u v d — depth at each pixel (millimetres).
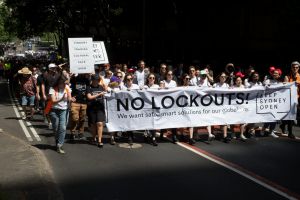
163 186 7469
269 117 11414
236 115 11211
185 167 8633
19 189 7160
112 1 31797
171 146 10555
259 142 10992
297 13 17047
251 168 8547
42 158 9258
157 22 33688
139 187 7426
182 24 28297
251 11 23000
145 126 10742
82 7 33750
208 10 27047
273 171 8328
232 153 9805
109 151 10039
